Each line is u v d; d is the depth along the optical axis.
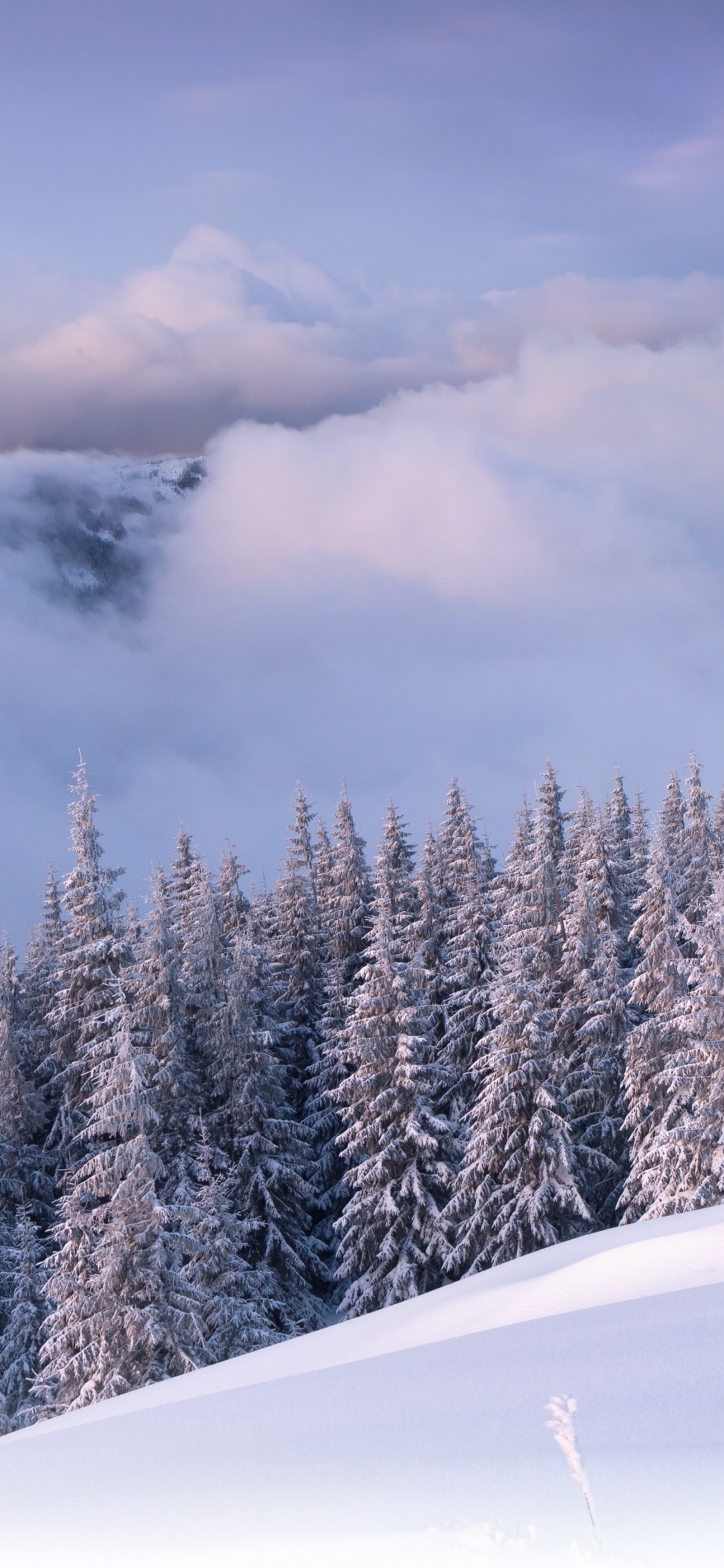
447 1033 34.25
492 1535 4.89
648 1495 5.03
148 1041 30.48
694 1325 8.61
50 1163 33.19
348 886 42.16
